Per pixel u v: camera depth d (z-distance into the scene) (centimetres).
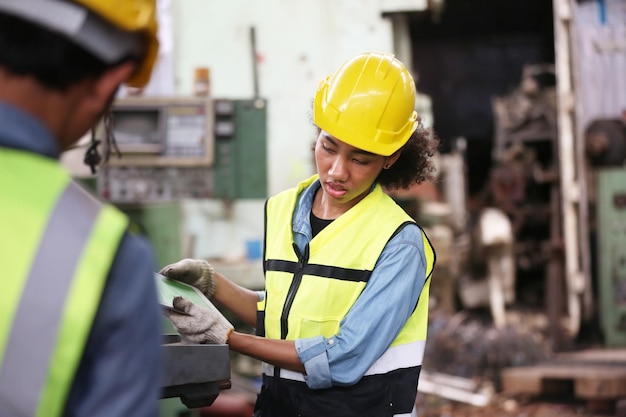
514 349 714
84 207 121
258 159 504
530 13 1284
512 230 905
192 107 501
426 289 225
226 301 233
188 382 179
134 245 124
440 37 1315
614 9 951
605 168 827
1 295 114
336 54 569
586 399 643
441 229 773
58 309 114
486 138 1297
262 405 226
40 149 122
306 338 209
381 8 564
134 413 118
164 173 498
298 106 571
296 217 226
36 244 117
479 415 626
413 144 233
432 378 680
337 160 214
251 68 574
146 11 129
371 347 207
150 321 123
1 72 121
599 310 823
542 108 904
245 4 575
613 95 944
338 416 213
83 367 118
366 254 214
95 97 129
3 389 112
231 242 539
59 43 121
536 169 901
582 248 787
